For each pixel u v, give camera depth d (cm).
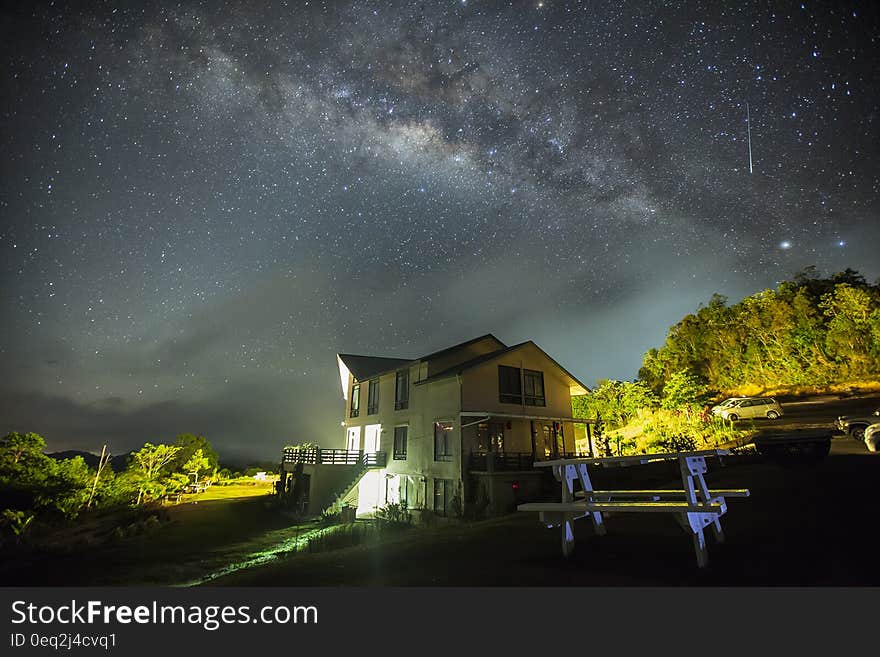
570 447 2752
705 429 2880
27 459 3053
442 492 2364
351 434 3453
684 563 577
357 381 3381
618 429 3847
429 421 2553
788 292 4541
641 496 646
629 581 542
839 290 3981
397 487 2738
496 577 626
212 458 5619
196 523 2530
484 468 2180
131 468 3672
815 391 3684
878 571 493
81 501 3070
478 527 1279
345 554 1032
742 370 4581
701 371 4994
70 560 1730
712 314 5156
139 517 2744
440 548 934
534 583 577
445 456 2391
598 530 784
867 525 658
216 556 1714
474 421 2325
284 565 997
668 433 3008
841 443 1861
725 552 600
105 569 1555
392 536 1577
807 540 616
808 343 4072
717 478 1377
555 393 2772
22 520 2372
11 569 1628
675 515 595
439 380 2466
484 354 2888
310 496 2748
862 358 3644
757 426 2723
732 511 868
